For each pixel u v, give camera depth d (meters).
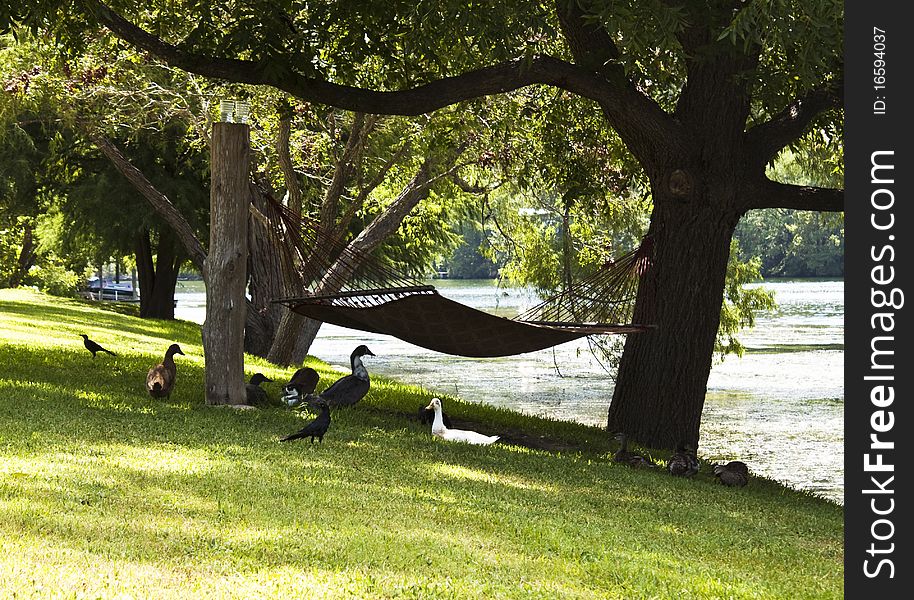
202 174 33.06
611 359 25.36
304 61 13.14
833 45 10.61
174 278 39.59
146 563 5.45
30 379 14.45
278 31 13.09
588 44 13.98
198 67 13.24
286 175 20.88
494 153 21.81
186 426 11.07
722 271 14.84
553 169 20.25
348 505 7.52
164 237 36.91
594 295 14.47
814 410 24.30
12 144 30.12
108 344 23.47
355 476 8.91
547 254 26.73
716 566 6.93
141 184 22.20
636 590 5.91
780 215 99.12
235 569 5.51
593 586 5.94
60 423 10.30
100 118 22.02
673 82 15.67
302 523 6.75
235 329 13.79
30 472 7.56
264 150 23.59
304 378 15.67
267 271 28.88
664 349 14.80
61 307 37.59
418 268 35.53
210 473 8.27
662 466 12.76
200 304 74.12
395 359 38.19
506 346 13.44
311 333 25.73
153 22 16.77
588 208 21.12
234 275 13.73
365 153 23.52
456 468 10.22
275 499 7.45
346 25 14.29
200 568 5.45
